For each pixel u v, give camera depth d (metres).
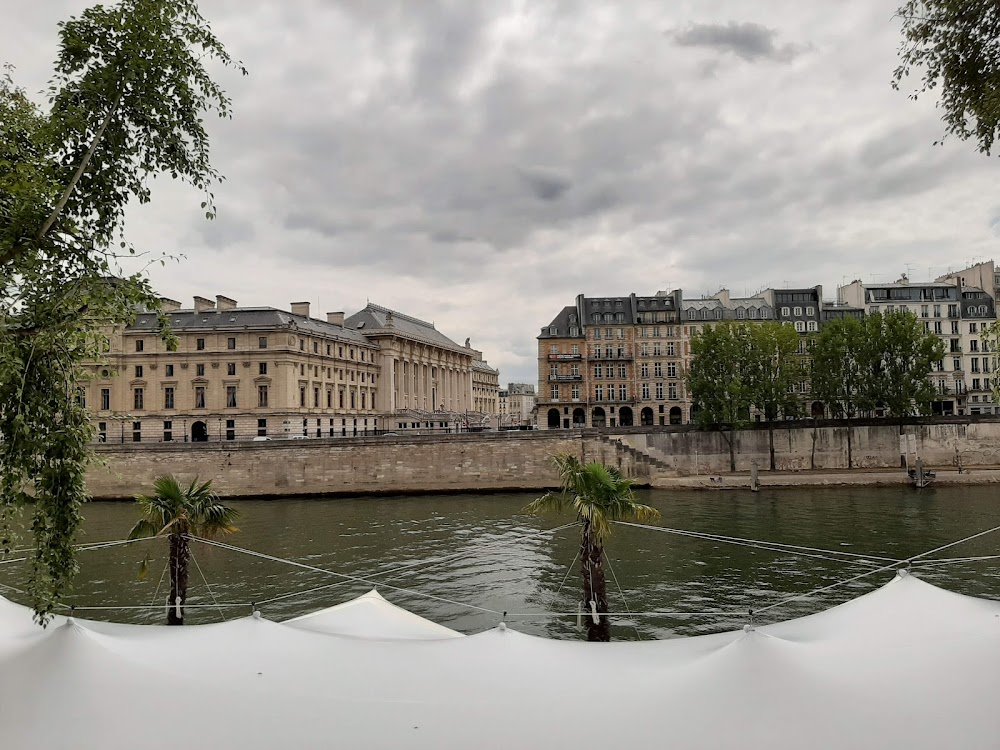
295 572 32.03
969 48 15.41
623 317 96.25
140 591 28.66
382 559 34.91
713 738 8.10
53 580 9.77
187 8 11.10
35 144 11.09
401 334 107.31
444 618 24.94
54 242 10.62
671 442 73.94
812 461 73.81
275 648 11.05
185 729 8.37
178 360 81.88
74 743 8.12
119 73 10.73
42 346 9.47
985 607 11.90
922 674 9.34
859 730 8.10
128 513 54.34
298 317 89.25
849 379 76.75
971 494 55.41
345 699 9.20
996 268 101.12
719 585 28.16
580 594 27.55
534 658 10.70
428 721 8.65
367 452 66.56
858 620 12.14
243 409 80.56
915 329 74.25
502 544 38.47
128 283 10.41
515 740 8.20
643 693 9.26
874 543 35.62
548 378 95.12
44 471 9.54
